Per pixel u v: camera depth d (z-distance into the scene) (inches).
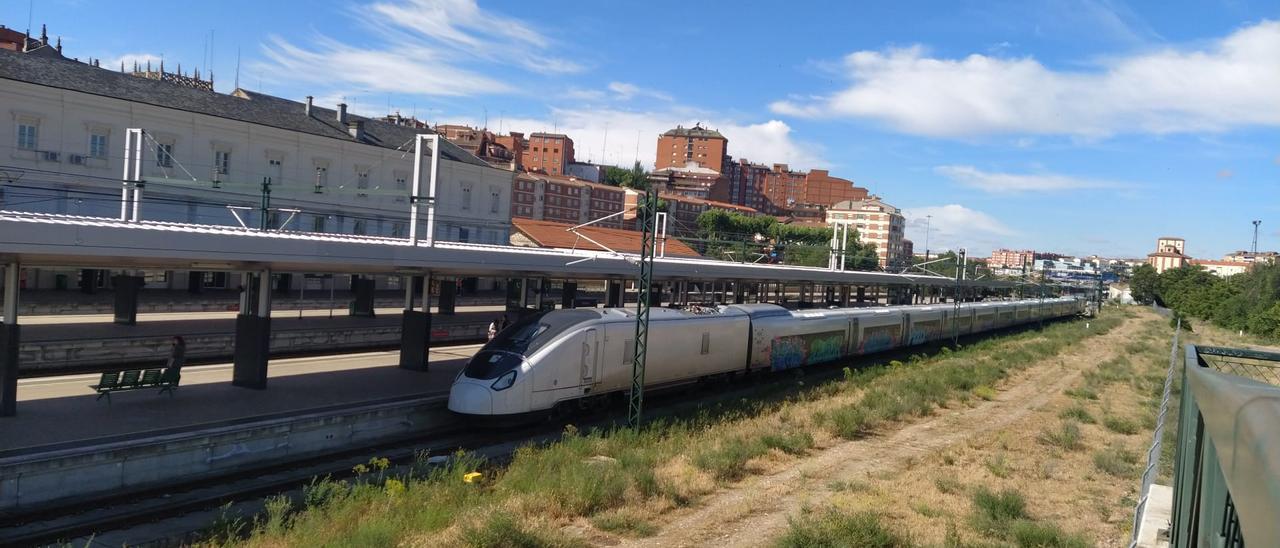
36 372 934.4
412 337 1035.3
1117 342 2380.7
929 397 1119.0
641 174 5797.2
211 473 652.1
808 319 1349.7
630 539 518.6
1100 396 1253.7
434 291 2235.5
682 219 5073.8
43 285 1594.5
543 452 701.3
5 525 520.1
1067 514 618.2
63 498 568.7
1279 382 467.8
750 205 7504.9
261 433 687.1
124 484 601.9
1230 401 136.7
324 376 959.0
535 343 844.0
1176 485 327.9
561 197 4574.3
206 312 1507.1
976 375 1387.8
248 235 721.6
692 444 768.9
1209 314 3344.0
